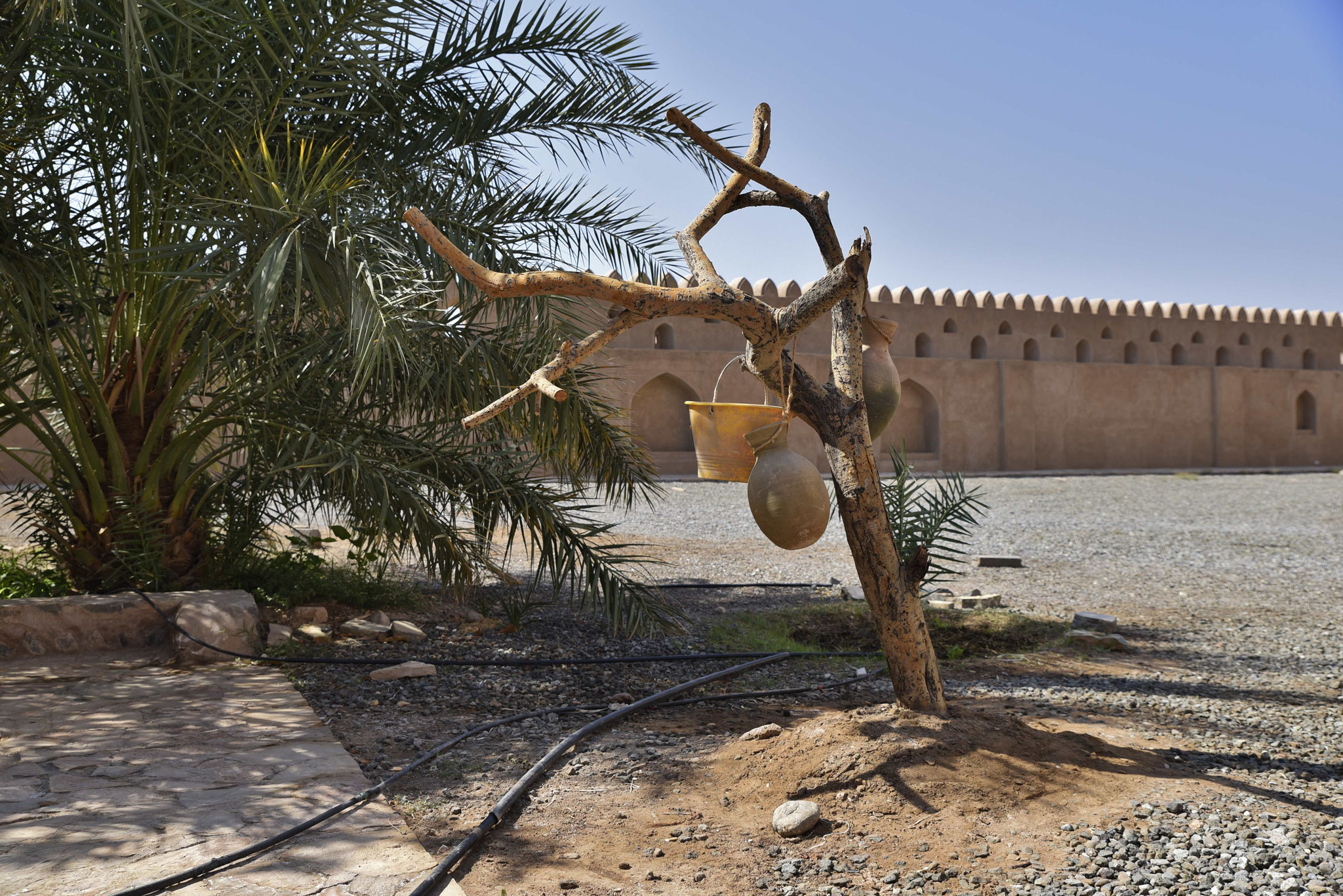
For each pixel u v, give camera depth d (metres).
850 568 9.05
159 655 4.95
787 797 3.22
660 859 2.80
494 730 4.03
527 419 5.55
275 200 4.38
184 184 4.95
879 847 2.83
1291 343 30.48
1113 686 4.87
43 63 4.73
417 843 2.72
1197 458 28.70
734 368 22.03
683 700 4.55
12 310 4.89
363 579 6.70
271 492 6.05
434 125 5.90
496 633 5.82
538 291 2.83
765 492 3.23
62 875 2.44
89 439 5.46
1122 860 2.73
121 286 5.39
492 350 5.51
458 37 5.69
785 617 6.54
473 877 2.66
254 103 4.93
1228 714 4.33
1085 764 3.42
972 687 4.81
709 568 8.99
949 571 6.23
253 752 3.46
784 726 4.13
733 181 3.71
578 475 6.18
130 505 5.57
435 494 5.88
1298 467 29.66
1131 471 26.72
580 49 5.91
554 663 5.14
